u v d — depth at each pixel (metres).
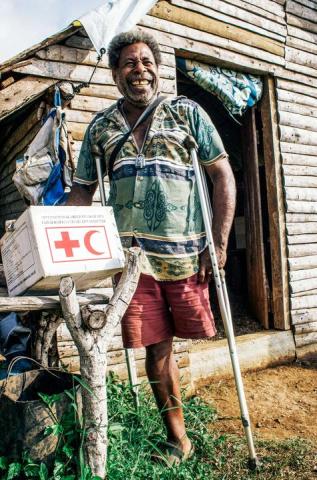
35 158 3.40
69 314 1.79
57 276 1.76
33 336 2.41
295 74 5.25
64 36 3.47
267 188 5.09
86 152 2.70
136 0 3.69
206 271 2.48
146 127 2.46
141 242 2.40
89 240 1.87
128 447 2.36
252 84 4.91
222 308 2.45
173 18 4.20
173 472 2.24
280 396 3.90
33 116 3.87
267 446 2.82
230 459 2.64
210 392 4.04
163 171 2.38
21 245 1.86
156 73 2.48
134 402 2.84
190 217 2.45
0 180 6.09
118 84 2.50
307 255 5.27
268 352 4.80
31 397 2.17
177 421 2.48
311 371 4.66
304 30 5.37
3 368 2.76
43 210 1.78
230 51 4.61
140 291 2.41
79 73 3.68
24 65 3.39
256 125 5.20
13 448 1.87
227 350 4.46
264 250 5.25
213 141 2.48
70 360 3.52
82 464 1.79
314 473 2.48
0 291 2.35
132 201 2.42
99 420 1.85
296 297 5.12
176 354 3.96
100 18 3.49
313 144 5.45
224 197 2.46
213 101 6.44
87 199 2.79
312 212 5.36
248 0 4.79
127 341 2.42
